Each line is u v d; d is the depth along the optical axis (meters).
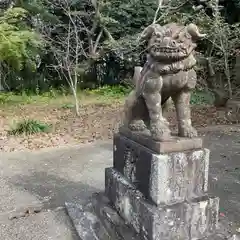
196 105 10.22
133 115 3.17
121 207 3.17
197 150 2.82
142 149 2.88
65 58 9.52
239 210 3.61
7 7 10.80
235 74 9.60
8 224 3.41
